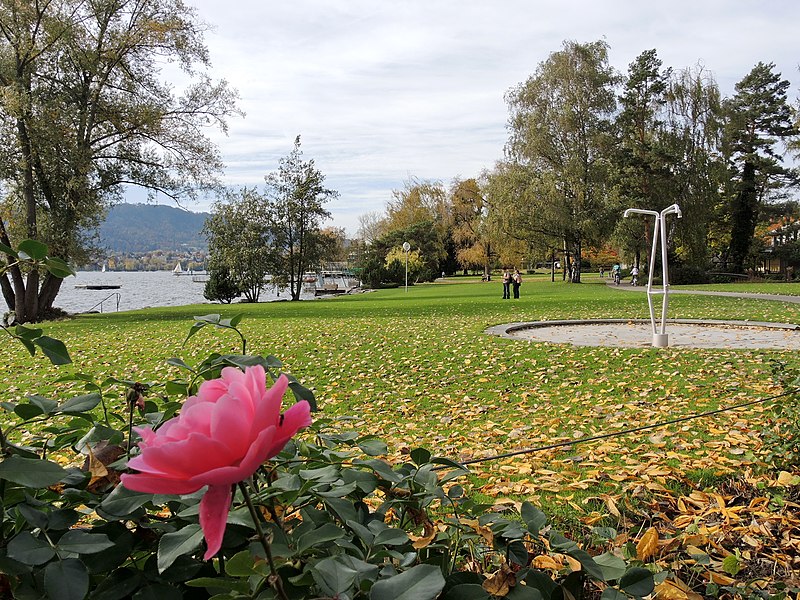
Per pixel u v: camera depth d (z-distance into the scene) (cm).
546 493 398
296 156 4222
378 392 880
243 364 146
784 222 6538
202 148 2942
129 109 2750
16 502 120
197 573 117
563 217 4503
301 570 111
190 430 77
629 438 543
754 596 244
